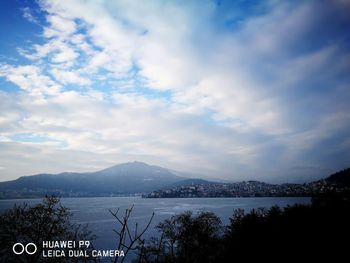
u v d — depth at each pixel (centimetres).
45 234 1644
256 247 2541
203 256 2664
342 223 2472
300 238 2388
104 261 3725
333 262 1894
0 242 1570
